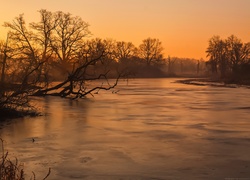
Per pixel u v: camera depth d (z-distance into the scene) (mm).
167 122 21766
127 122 21703
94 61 38812
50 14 86062
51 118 23219
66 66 80562
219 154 13547
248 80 91625
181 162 12406
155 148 14539
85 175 10977
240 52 145875
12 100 23219
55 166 11898
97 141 15898
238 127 19828
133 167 11805
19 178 8758
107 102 36031
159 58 167250
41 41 83125
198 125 20531
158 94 49375
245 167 11766
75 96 43031
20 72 26047
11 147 14625
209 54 154750
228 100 38875
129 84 85375
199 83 91312
